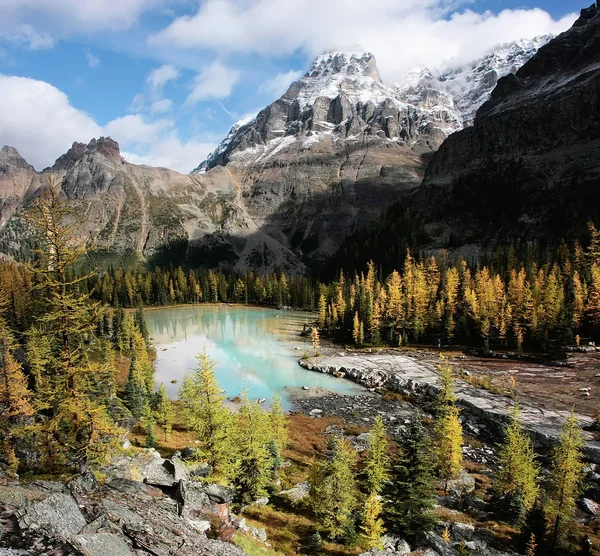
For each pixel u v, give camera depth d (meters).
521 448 41.06
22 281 109.94
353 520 33.22
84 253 26.73
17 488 17.31
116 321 124.25
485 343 102.81
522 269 126.31
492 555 30.70
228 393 83.94
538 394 70.88
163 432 59.25
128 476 26.06
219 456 33.75
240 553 19.05
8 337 47.88
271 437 46.22
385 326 125.75
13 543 13.62
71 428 26.31
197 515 22.41
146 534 17.33
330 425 67.06
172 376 95.56
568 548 32.72
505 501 39.22
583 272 123.62
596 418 56.97
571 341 96.50
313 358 107.38
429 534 33.12
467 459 54.28
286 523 33.81
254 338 137.50
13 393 39.03
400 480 35.12
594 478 44.91
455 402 71.44
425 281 137.75
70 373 25.66
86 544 14.53
